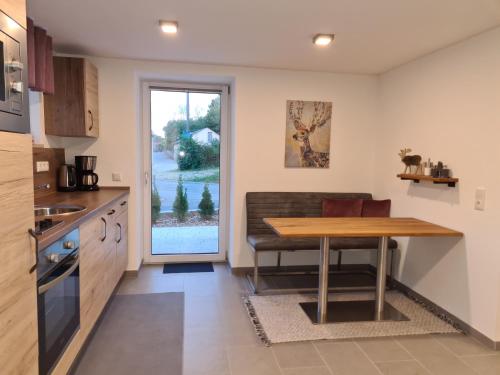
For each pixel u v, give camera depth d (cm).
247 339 251
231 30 260
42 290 145
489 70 247
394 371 217
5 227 112
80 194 311
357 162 404
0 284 109
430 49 296
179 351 234
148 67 349
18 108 120
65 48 310
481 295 252
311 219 306
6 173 112
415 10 220
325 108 391
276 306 305
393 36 267
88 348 235
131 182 357
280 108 382
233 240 387
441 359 230
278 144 386
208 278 373
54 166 319
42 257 148
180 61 350
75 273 193
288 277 382
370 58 328
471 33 255
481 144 253
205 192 420
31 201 131
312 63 350
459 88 274
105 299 265
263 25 250
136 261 367
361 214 367
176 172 412
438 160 297
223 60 344
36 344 137
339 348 241
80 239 201
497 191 239
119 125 350
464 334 262
